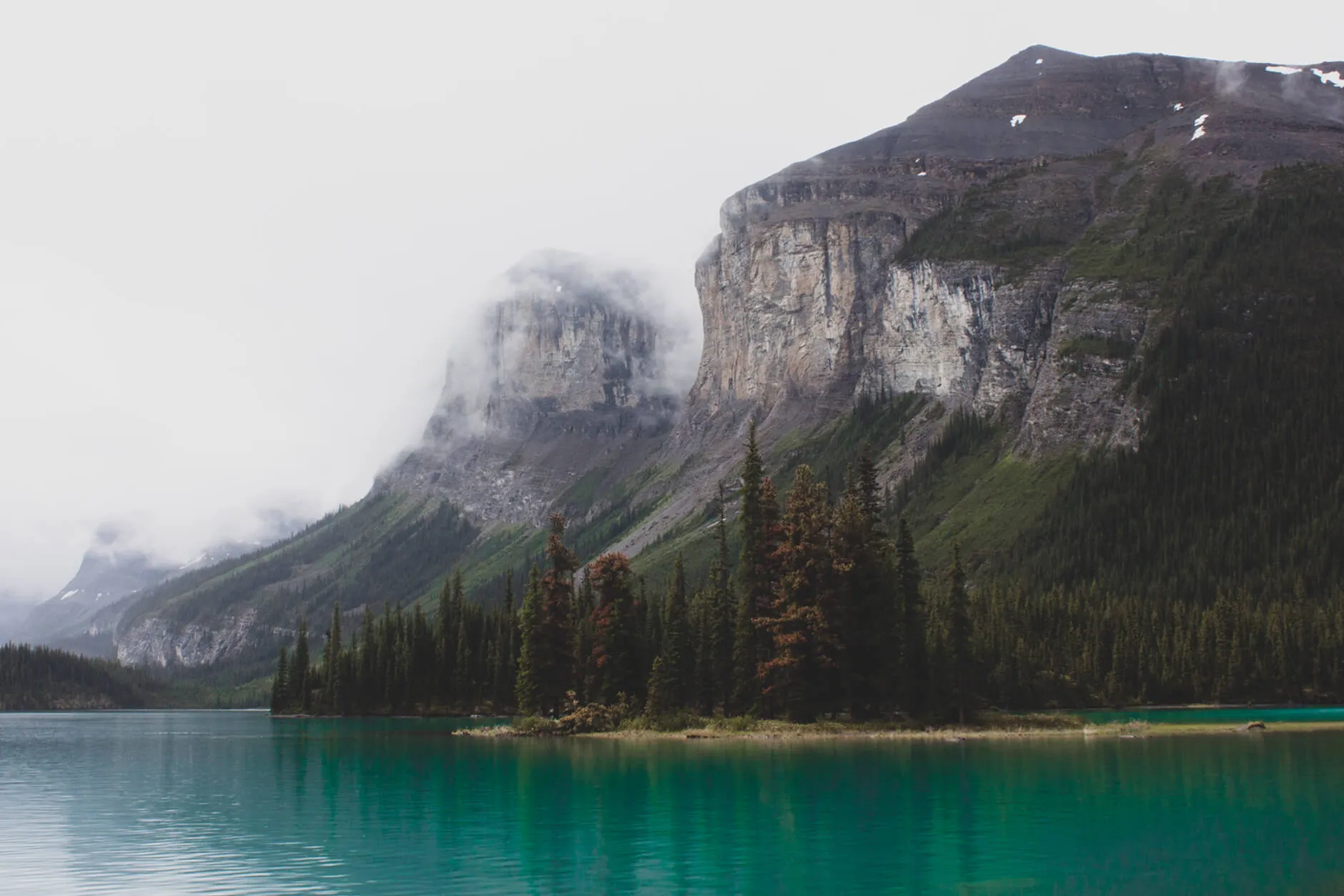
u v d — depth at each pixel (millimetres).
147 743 161625
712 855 55156
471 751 121062
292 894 48656
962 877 49906
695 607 167125
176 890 50094
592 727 138000
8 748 152375
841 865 52656
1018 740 115812
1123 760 94062
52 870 54969
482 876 51562
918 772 85500
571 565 156375
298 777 97625
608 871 52031
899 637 132500
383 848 58719
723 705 142875
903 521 136875
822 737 119812
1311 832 59438
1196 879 49312
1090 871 50969
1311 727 137250
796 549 129125
